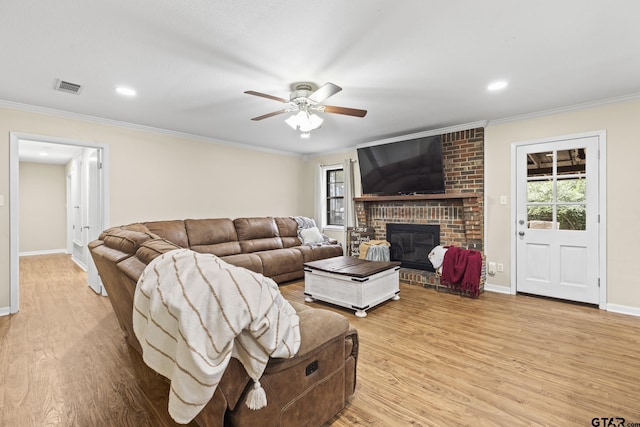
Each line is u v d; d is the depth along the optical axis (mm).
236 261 4027
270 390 1284
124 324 2398
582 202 3414
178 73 2562
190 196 4738
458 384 1918
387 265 3564
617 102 3182
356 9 1749
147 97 3105
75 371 2088
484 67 2479
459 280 3785
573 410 1665
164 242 1971
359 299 3113
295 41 2084
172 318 1114
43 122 3459
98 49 2180
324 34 2002
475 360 2215
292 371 1364
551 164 3602
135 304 1285
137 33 1983
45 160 6977
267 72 2545
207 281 1143
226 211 5199
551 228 3619
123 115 3713
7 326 2877
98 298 3750
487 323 2912
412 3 1694
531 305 3434
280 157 6031
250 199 5547
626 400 1748
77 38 2035
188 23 1881
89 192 4672
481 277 3812
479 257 3688
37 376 2023
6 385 1918
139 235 2078
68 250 7234
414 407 1703
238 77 2639
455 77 2660
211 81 2721
